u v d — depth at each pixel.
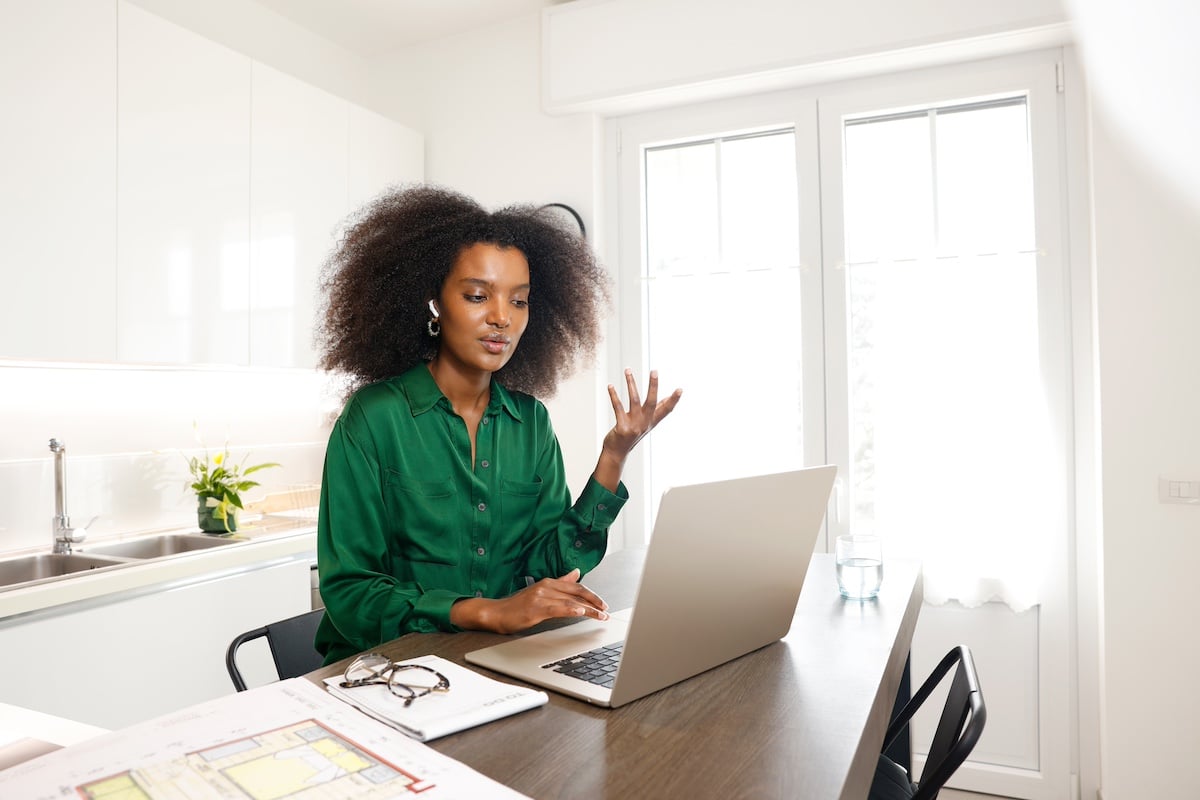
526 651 0.96
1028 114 2.56
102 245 2.16
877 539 1.33
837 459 2.76
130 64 2.23
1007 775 2.57
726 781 0.64
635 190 3.07
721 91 2.85
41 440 2.45
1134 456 2.22
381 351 1.32
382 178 3.11
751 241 2.91
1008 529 2.57
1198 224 2.17
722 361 2.94
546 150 3.13
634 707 0.81
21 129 1.98
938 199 2.67
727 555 0.89
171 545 2.63
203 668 2.22
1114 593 2.24
